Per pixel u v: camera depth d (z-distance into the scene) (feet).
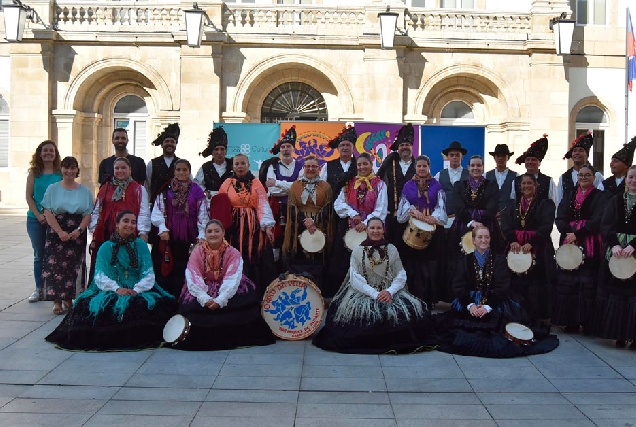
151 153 66.59
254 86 63.87
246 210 27.66
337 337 24.49
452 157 32.37
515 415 18.51
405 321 24.57
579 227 26.84
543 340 25.62
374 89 62.69
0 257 42.73
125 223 25.26
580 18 66.85
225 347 24.47
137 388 20.35
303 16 62.95
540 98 63.26
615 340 26.40
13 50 62.59
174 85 63.57
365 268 25.43
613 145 66.90
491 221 28.91
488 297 25.22
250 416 18.30
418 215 28.48
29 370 21.85
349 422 17.97
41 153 30.40
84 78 63.31
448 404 19.30
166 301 25.59
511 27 63.77
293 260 29.30
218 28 62.08
